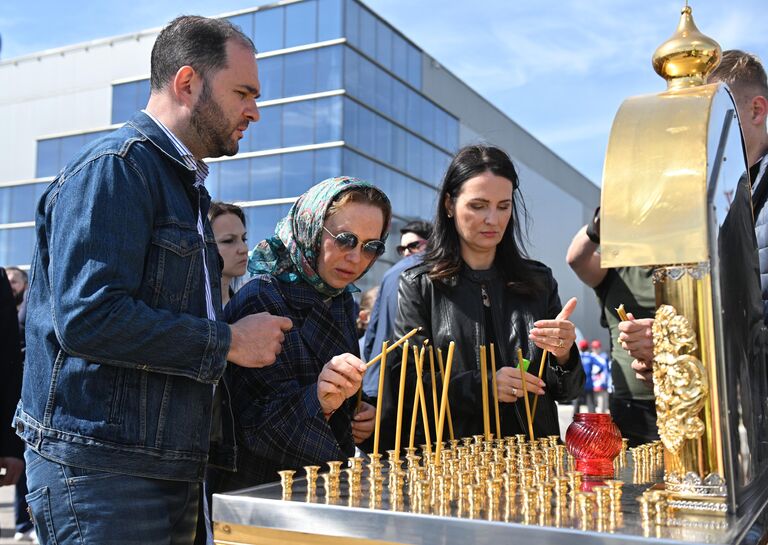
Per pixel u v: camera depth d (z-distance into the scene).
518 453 1.39
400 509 0.99
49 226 1.38
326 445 1.50
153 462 1.34
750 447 1.06
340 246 1.69
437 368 2.05
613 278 2.45
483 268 2.15
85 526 1.30
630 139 1.00
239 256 3.20
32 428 1.35
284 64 21.34
